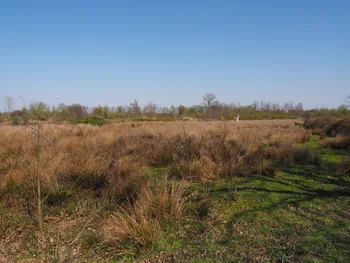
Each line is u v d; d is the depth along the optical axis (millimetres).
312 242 3047
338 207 4082
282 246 2988
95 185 4758
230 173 5773
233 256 2816
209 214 3852
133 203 3797
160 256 2830
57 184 4371
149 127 14016
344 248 2910
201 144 7273
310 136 12914
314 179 5574
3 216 3438
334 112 30875
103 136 9789
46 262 2668
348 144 9352
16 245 2996
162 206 3609
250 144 8367
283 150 7738
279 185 5156
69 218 3623
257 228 3439
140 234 2996
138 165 5676
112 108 38531
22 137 8062
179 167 5797
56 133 10281
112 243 2996
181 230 3389
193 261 2732
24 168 5012
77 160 5551
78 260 2691
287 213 3885
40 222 3117
